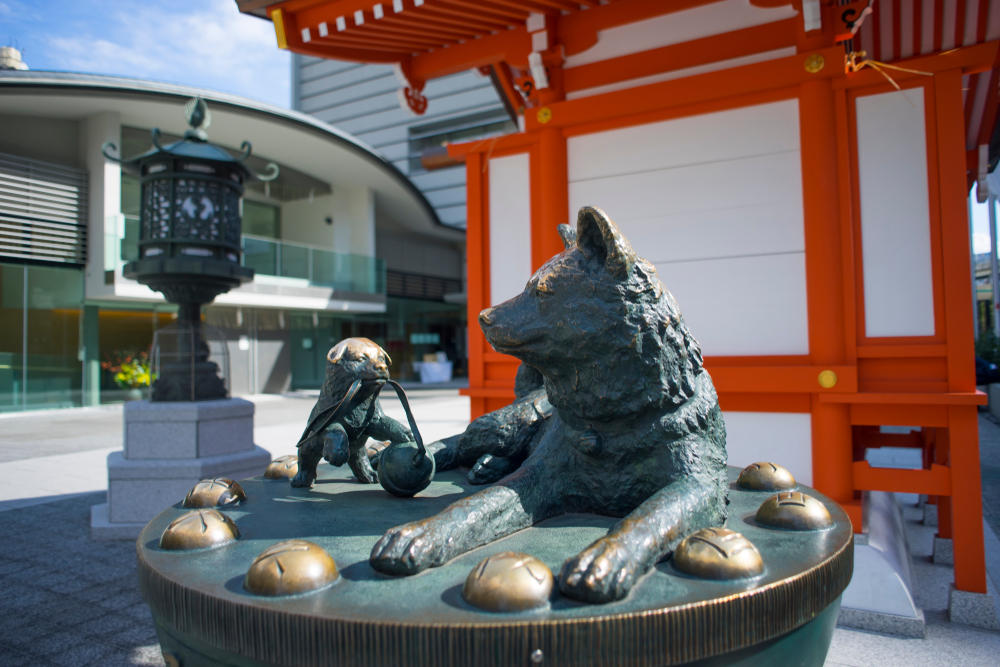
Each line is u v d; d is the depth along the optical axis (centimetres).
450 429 1030
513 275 442
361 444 212
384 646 101
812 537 146
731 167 378
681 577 120
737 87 367
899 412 332
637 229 400
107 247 1392
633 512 136
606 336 148
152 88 1383
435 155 565
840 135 346
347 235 2130
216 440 491
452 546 131
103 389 1467
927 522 499
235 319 1817
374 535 151
